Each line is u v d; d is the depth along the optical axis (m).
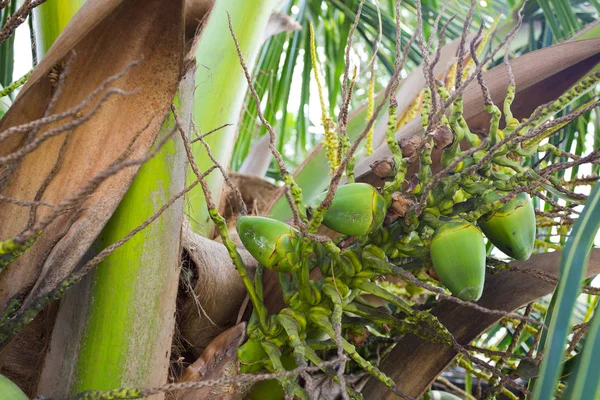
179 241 0.99
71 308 0.96
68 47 0.88
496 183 0.98
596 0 1.69
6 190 0.92
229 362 1.00
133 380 0.92
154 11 0.92
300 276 0.98
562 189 0.97
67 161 0.93
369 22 2.32
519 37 1.81
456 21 2.13
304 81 2.51
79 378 0.92
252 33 1.53
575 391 0.73
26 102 0.92
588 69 1.14
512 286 1.12
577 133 1.79
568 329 0.75
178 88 1.00
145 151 0.93
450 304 1.15
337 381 0.95
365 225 0.95
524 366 1.06
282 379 0.94
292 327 0.98
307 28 2.48
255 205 1.82
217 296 1.11
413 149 0.98
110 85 0.94
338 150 1.14
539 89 1.15
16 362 1.01
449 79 1.44
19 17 0.87
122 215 0.96
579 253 0.80
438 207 0.98
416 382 1.10
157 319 0.95
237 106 1.50
